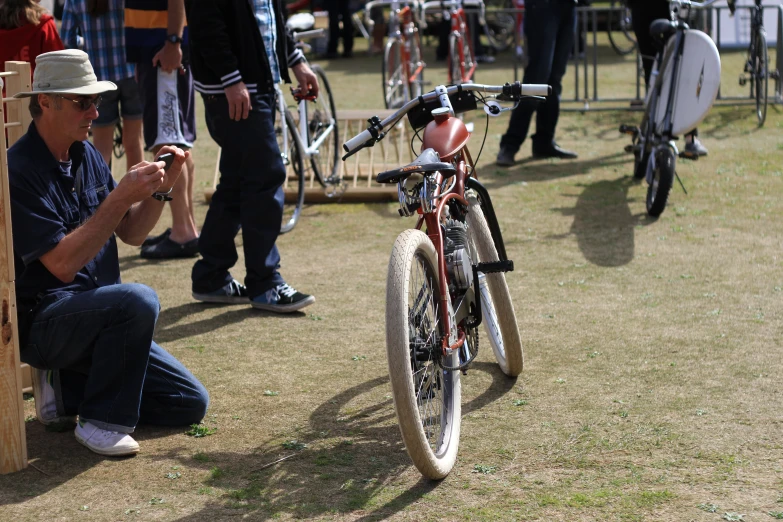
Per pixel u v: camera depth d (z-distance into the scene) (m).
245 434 3.48
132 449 3.31
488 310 3.96
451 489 3.02
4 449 3.18
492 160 8.38
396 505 2.93
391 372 2.85
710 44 6.04
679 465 3.12
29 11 4.86
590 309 4.70
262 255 4.84
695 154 6.48
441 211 3.31
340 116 8.07
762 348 4.11
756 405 3.55
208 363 4.20
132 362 3.30
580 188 7.27
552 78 8.12
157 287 5.36
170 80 5.56
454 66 11.56
